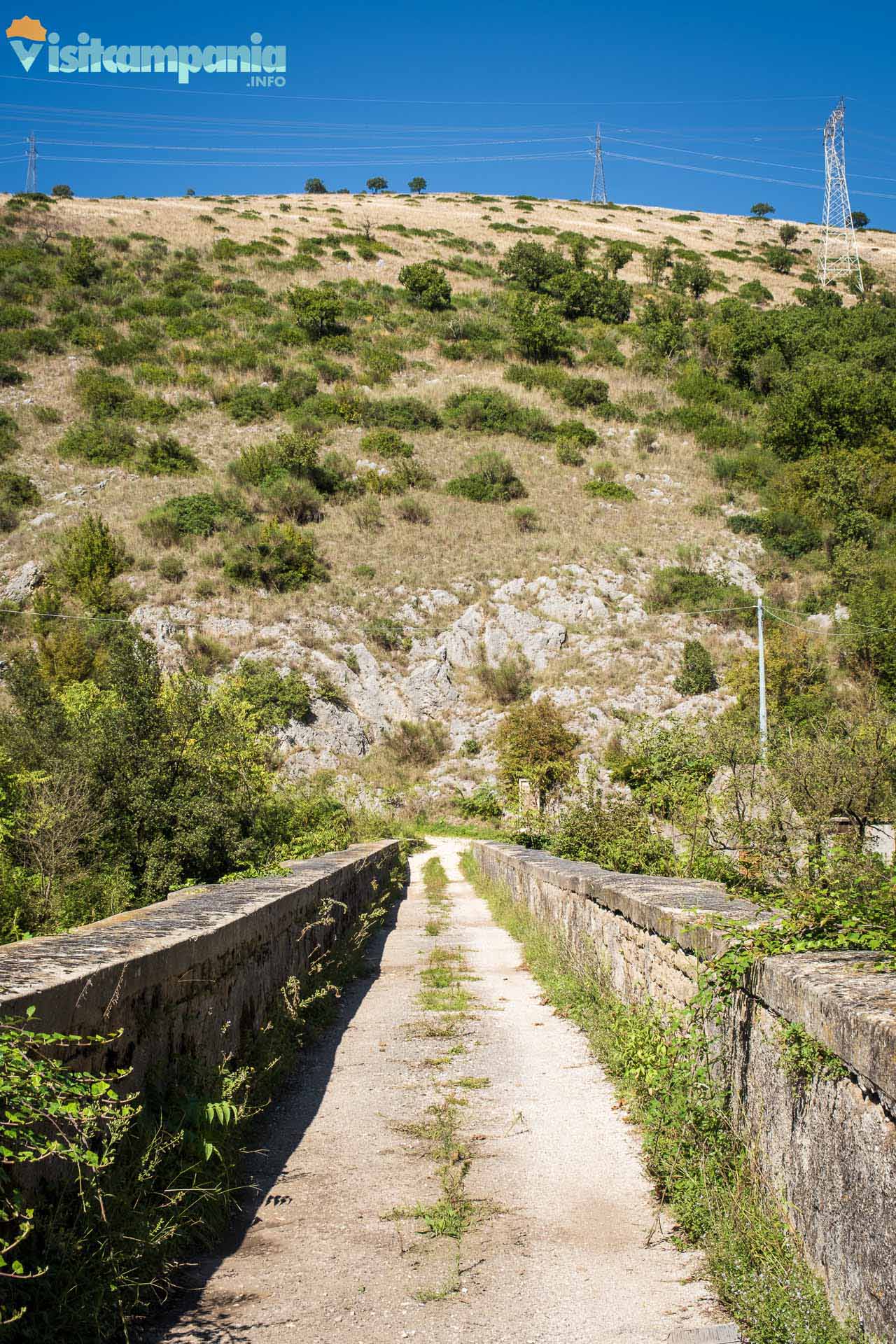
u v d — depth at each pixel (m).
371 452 52.31
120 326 62.44
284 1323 2.86
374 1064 5.97
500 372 64.50
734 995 3.90
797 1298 2.80
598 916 7.41
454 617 42.34
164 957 3.72
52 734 13.32
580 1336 2.80
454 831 33.12
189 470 48.28
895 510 45.19
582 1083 5.52
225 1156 3.86
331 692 37.78
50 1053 2.79
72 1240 2.63
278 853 12.78
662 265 85.62
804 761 8.48
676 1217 3.66
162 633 36.72
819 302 80.50
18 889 9.07
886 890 4.12
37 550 40.28
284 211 96.50
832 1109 2.85
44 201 85.00
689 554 44.38
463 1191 3.92
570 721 36.25
